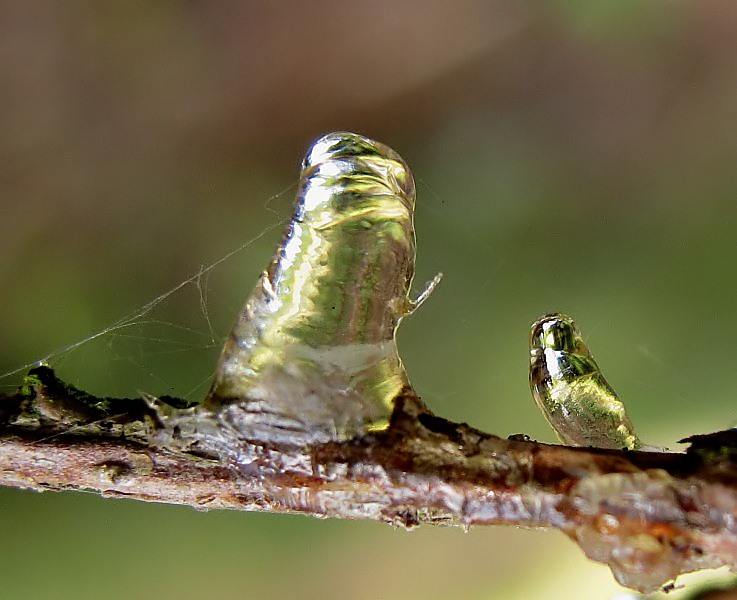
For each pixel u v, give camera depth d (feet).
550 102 1.17
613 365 0.96
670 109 1.15
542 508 0.45
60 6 1.14
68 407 0.47
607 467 0.45
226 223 1.08
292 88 1.17
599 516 0.45
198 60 1.17
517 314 1.01
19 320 0.98
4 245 1.02
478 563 0.95
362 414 0.46
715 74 1.16
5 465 0.46
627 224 1.08
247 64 1.17
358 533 0.99
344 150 0.46
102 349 0.90
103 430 0.47
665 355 0.97
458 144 1.14
